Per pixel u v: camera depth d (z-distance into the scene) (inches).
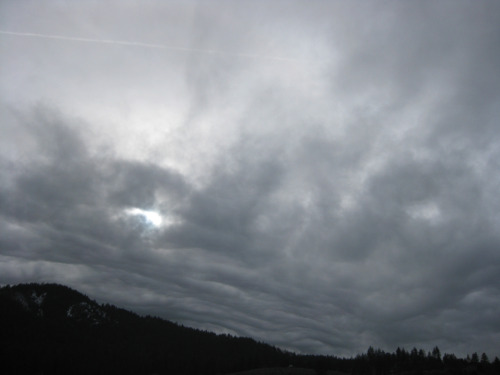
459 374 5580.7
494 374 5452.8
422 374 5674.2
